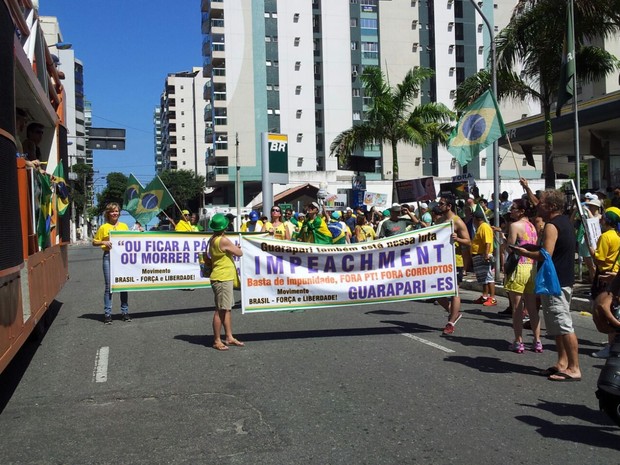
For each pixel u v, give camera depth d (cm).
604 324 471
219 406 553
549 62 1830
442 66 7362
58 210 975
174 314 1082
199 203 8938
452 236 866
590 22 1719
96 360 741
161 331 918
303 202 5359
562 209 636
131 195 1372
